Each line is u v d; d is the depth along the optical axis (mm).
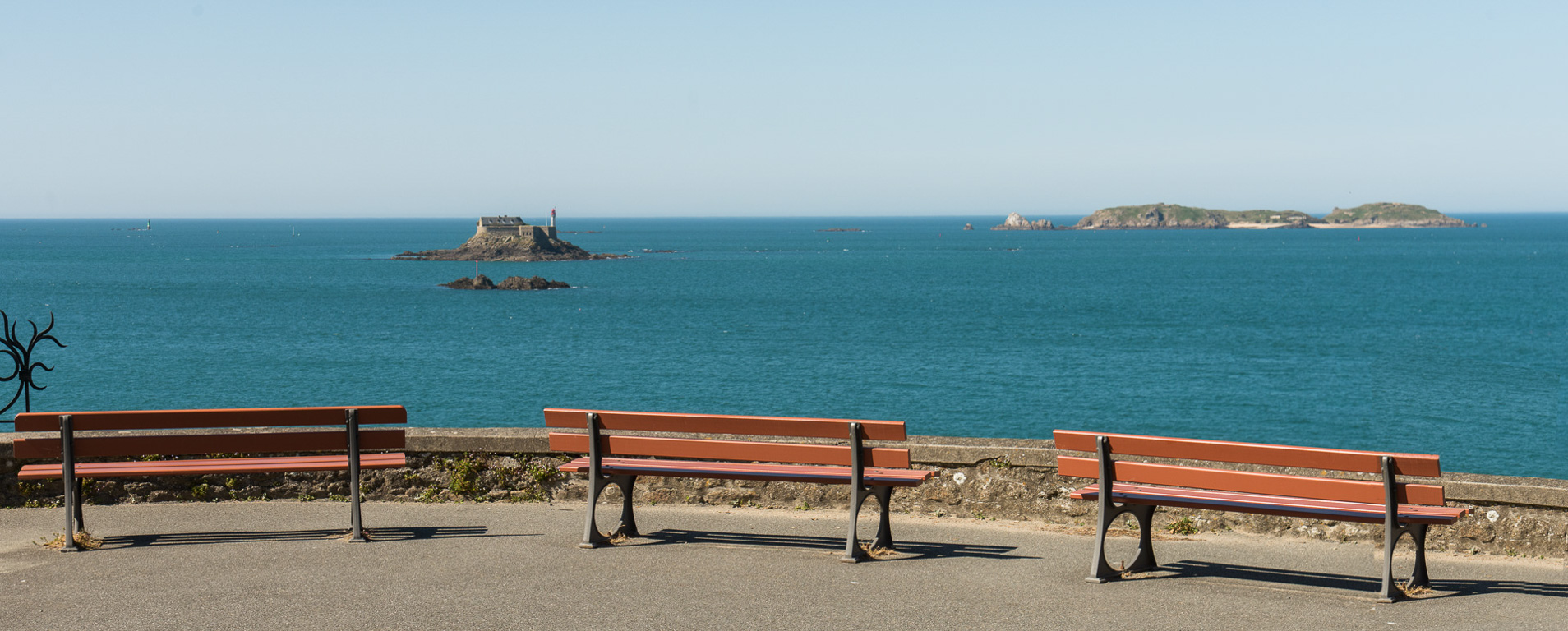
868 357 60250
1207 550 7566
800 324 80375
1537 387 47969
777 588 6512
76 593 6305
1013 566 7094
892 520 8375
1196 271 150250
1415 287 115938
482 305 97375
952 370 55250
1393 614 6137
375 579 6633
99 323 79375
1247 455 6602
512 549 7398
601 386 51031
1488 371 53656
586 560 7105
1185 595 6477
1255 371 53938
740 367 56812
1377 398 45438
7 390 49906
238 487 8766
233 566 6914
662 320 83062
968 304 97625
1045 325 77812
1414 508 6582
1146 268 159875
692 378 53281
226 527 7949
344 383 52219
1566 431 38312
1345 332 72375
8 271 146375
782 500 8719
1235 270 151375
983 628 5812
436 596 6277
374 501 8789
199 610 6000
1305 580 6855
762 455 7484
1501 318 81562
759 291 116000
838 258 197625
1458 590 6672
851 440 7207
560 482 8875
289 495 8820
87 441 7445
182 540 7602
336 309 92750
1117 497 6883
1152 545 7637
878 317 85000
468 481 8836
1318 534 7855
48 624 5746
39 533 7770
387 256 194000
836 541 7688
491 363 58906
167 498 8703
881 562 7152
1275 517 7945
